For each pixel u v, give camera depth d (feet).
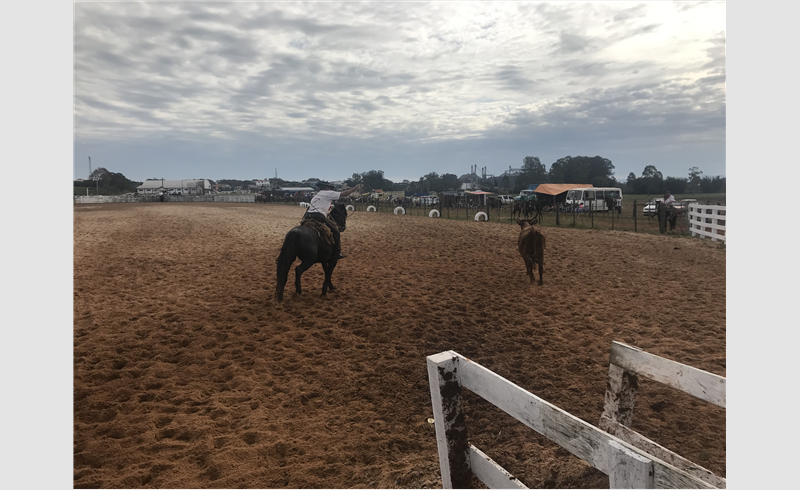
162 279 33.81
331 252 28.66
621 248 48.57
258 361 18.22
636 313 25.25
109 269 37.42
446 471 8.31
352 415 14.37
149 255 44.45
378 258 43.45
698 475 9.20
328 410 14.66
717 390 8.44
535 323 23.62
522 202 99.66
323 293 29.07
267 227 73.46
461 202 156.46
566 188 126.41
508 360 18.92
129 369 17.40
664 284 32.17
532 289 31.01
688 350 19.57
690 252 45.44
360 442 12.57
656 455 9.88
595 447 6.22
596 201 121.08
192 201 241.96
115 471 11.11
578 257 43.45
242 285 31.83
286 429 13.25
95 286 31.40
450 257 44.16
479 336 21.83
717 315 24.58
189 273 35.99
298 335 21.63
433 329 22.74
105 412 14.06
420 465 11.25
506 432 13.32
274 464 11.50
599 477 10.55
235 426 13.47
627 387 10.82
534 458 11.72
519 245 33.53
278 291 25.79
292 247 26.12
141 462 11.47
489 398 7.88
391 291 30.37
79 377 16.65
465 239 57.82
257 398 15.26
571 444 6.61
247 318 24.18
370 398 15.62
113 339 20.76
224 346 20.21
